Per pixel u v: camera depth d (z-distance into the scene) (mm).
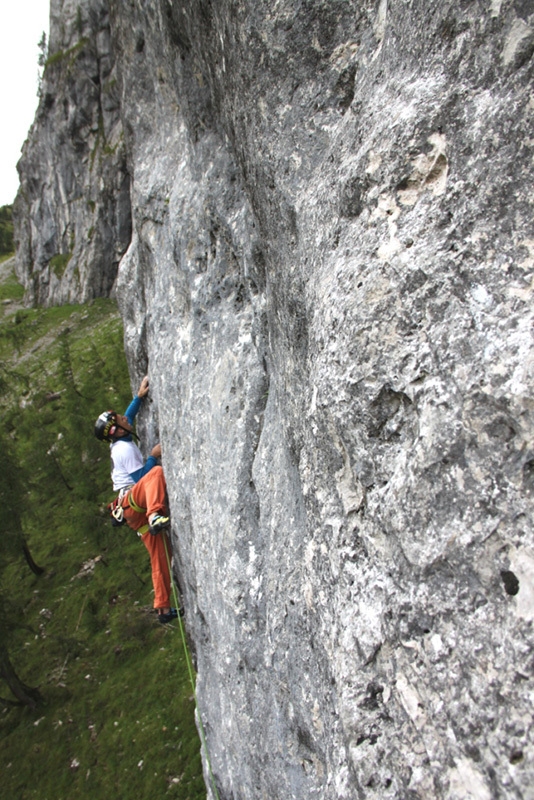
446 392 1269
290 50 2049
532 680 1064
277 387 2480
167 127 4531
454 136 1338
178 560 4441
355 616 1502
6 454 14133
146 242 4918
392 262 1411
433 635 1251
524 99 1218
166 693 9992
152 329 4742
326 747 1802
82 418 16891
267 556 2551
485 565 1174
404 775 1255
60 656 11758
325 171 1856
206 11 2584
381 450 1440
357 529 1561
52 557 15266
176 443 4047
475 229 1270
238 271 3273
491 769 1087
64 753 9672
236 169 3197
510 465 1164
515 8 1229
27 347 30516
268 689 2449
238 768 2936
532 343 1149
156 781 8477
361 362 1462
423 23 1449
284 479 2387
